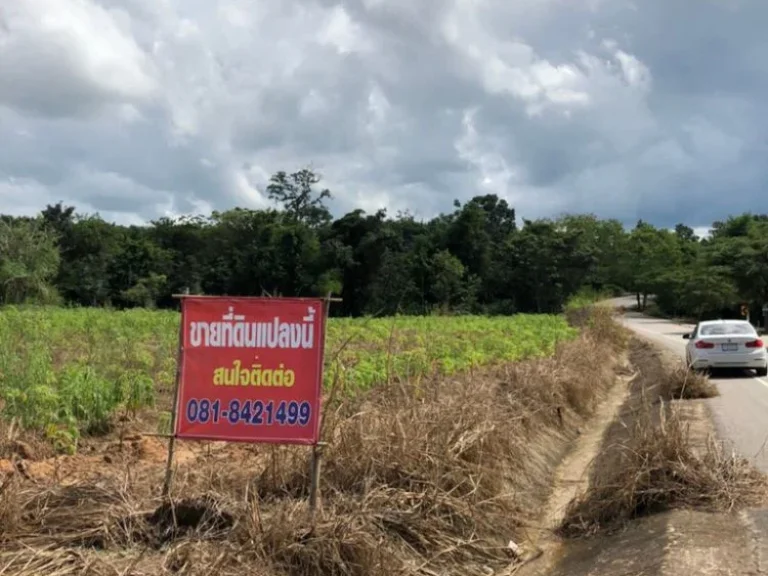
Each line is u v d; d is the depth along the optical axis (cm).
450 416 793
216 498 604
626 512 723
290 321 612
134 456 870
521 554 689
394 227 7975
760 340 1969
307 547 535
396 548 598
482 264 8081
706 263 7588
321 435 688
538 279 7975
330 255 6919
